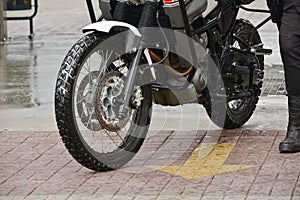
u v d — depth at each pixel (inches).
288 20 408.8
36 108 539.5
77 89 377.4
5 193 358.9
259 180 369.4
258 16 933.8
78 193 357.7
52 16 1039.0
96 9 1032.2
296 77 411.2
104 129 386.6
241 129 468.1
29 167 400.5
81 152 376.2
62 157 418.0
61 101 369.1
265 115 502.6
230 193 351.6
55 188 365.7
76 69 373.1
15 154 424.8
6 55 760.3
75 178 380.5
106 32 380.5
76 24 967.0
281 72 646.5
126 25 384.2
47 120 503.2
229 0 434.6
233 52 442.6
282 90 578.6
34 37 872.9
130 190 360.5
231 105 464.1
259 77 468.4
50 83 623.2
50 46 810.2
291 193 349.4
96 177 382.0
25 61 724.7
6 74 662.5
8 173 390.6
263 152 417.4
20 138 458.0
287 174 377.7
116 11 399.2
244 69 450.9
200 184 366.6
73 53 375.6
